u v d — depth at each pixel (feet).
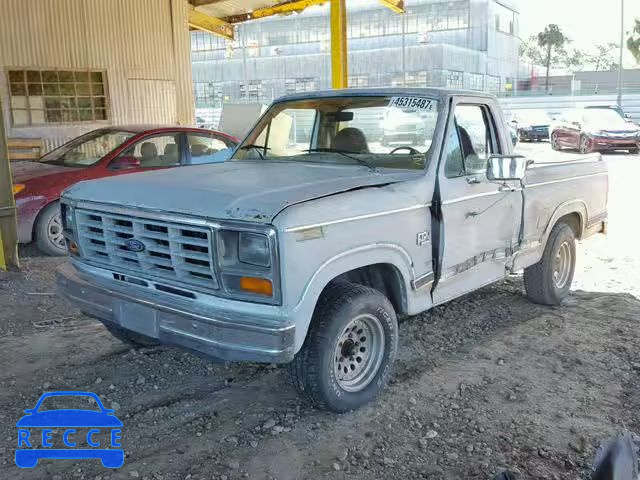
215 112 139.95
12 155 41.83
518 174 14.05
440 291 14.76
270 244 10.68
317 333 12.03
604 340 17.17
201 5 59.06
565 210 19.45
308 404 13.24
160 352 16.20
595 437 12.19
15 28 42.60
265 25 186.60
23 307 19.65
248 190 11.97
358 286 12.78
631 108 137.69
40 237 25.46
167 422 12.67
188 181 13.02
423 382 14.53
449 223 14.46
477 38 175.32
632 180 50.52
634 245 29.12
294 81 182.09
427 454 11.59
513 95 157.99
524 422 12.75
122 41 48.78
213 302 11.51
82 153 28.45
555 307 20.11
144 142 28.17
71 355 15.96
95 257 13.43
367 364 13.34
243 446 11.80
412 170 14.40
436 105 14.88
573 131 78.23
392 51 163.73
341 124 15.98
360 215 12.09
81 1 45.93
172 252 11.74
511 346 16.75
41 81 44.32
